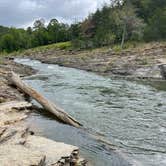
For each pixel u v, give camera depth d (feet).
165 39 258.57
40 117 49.47
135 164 34.42
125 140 42.73
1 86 70.03
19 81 68.54
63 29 468.75
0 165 26.02
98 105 65.82
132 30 289.33
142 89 95.14
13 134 35.86
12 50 464.65
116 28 303.89
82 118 53.42
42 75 131.64
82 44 306.96
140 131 47.34
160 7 314.55
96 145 39.01
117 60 179.42
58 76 128.77
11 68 139.23
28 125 43.37
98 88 93.76
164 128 49.37
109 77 132.87
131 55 195.42
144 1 330.54
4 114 47.14
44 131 41.70
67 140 39.34
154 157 36.91
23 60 272.31
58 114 49.93
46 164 28.68
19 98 62.59
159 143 42.06
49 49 360.28
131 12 294.46
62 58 248.52
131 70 144.97
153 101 73.26
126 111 60.95
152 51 199.11
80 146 37.73
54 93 79.92
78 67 178.60
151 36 268.00
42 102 55.72
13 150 29.68
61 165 29.30
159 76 134.72
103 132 45.80
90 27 347.97
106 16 337.52
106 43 294.05
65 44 366.84
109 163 33.86
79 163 31.24
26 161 26.99
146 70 141.28
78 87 94.63
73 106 63.36
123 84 107.34
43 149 32.07
